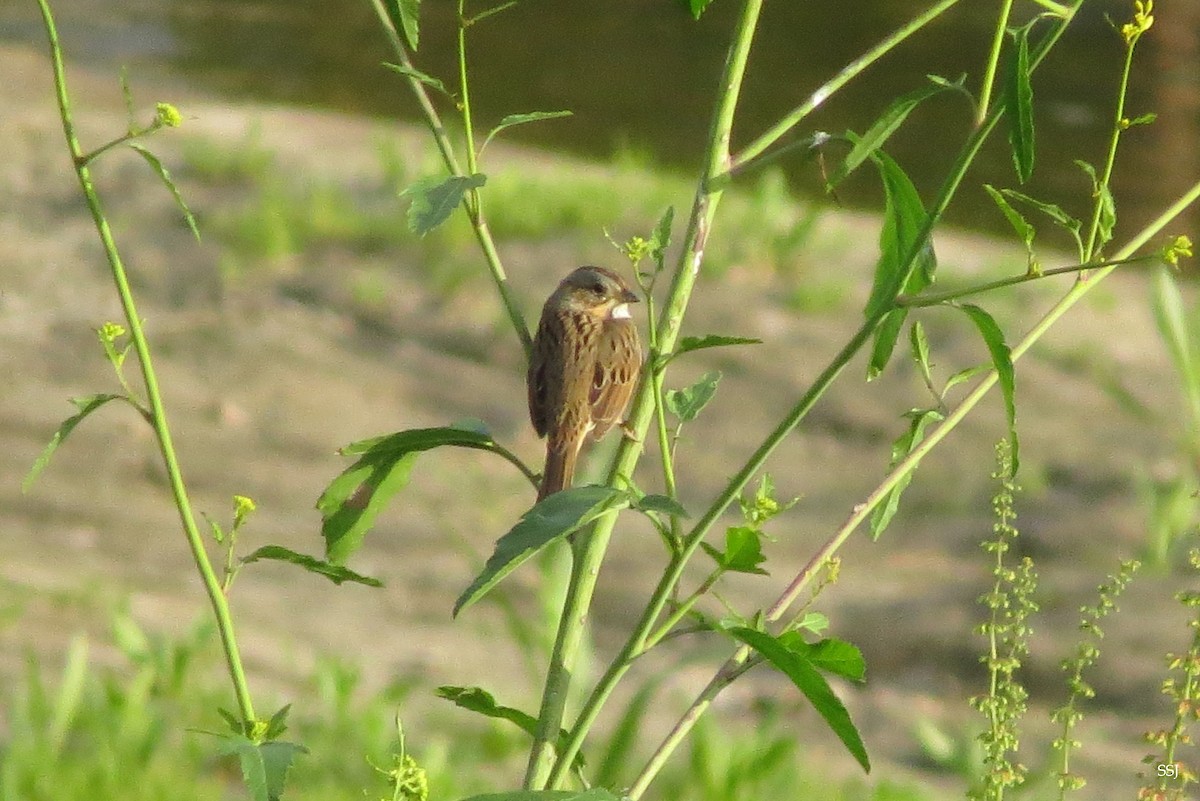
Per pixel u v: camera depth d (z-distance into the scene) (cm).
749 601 1291
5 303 1755
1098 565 1315
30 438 1484
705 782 877
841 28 3136
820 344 1716
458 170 503
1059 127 2597
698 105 2764
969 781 866
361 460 527
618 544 1406
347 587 1265
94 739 872
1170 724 1058
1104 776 971
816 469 1536
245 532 1356
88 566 1235
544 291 1797
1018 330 1736
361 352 1702
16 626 1054
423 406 1619
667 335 488
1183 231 2202
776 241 1888
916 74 2864
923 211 514
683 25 3197
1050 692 1130
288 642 1108
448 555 1359
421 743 930
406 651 1135
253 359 1664
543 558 785
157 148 2188
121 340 1680
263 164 2116
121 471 1445
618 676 443
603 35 3155
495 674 1099
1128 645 1167
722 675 475
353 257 1864
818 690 431
